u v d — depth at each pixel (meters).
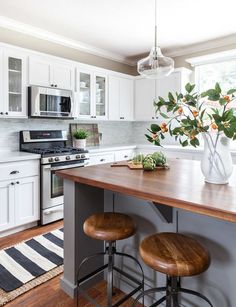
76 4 2.79
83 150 3.63
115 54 4.66
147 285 1.84
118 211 2.02
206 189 1.43
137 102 4.81
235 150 3.58
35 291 1.95
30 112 3.23
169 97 1.65
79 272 1.93
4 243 2.70
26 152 3.28
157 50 2.35
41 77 3.36
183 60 4.47
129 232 1.54
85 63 4.30
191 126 1.53
